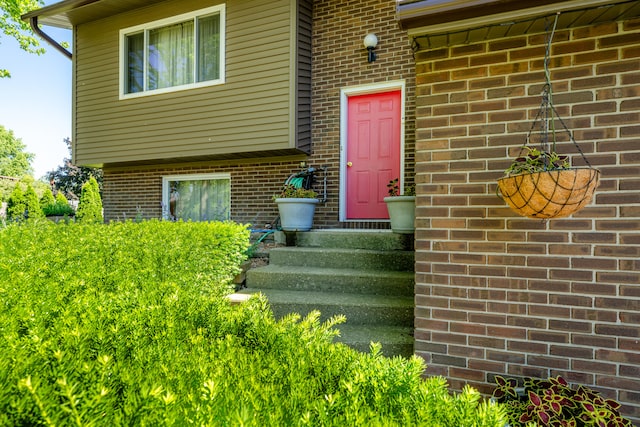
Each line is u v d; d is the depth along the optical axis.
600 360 2.01
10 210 11.19
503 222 2.20
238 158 5.93
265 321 1.49
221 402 0.90
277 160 5.73
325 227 5.34
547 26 2.02
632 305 1.96
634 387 1.95
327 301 3.02
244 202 5.95
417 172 2.38
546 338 2.11
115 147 6.19
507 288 2.18
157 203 6.63
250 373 1.07
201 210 6.47
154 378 0.97
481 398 2.19
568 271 2.08
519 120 2.17
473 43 2.26
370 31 5.20
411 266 3.52
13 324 1.18
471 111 2.27
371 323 2.91
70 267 2.10
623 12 1.90
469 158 2.27
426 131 2.36
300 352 1.25
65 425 0.76
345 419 0.87
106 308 1.42
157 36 6.07
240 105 5.36
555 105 2.11
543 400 1.84
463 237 2.28
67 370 0.90
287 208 4.46
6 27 10.84
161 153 5.85
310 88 5.48
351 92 5.29
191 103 5.67
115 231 3.46
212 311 1.58
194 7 5.67
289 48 5.09
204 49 5.73
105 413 0.81
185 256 2.62
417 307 2.37
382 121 5.25
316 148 5.46
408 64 4.99
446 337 2.30
